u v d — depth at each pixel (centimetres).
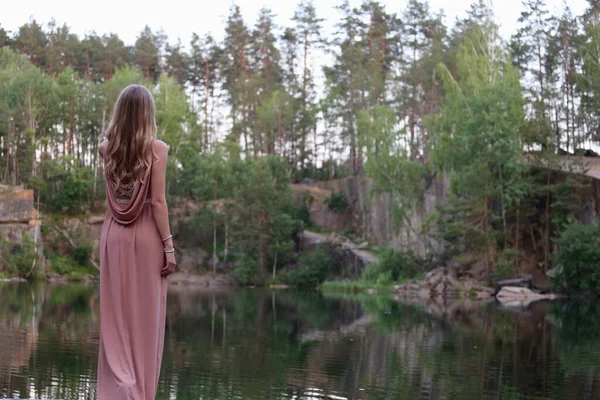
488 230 4816
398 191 5584
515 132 4872
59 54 8606
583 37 5641
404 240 5988
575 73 5347
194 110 8119
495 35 5288
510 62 5347
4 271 5869
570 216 4838
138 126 457
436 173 5672
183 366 1727
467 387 1511
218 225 6800
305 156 8612
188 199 7256
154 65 9200
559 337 2380
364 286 5372
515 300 4344
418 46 7888
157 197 462
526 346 2150
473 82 5038
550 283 4653
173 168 7075
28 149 6894
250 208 6412
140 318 461
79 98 7631
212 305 3803
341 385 1514
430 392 1455
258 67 8944
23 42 8475
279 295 4831
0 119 6869
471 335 2434
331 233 6856
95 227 6731
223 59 8756
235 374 1625
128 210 458
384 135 5694
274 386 1490
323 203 7312
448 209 4953
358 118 6962
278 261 6462
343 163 8488
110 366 452
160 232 466
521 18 6738
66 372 1553
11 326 2430
